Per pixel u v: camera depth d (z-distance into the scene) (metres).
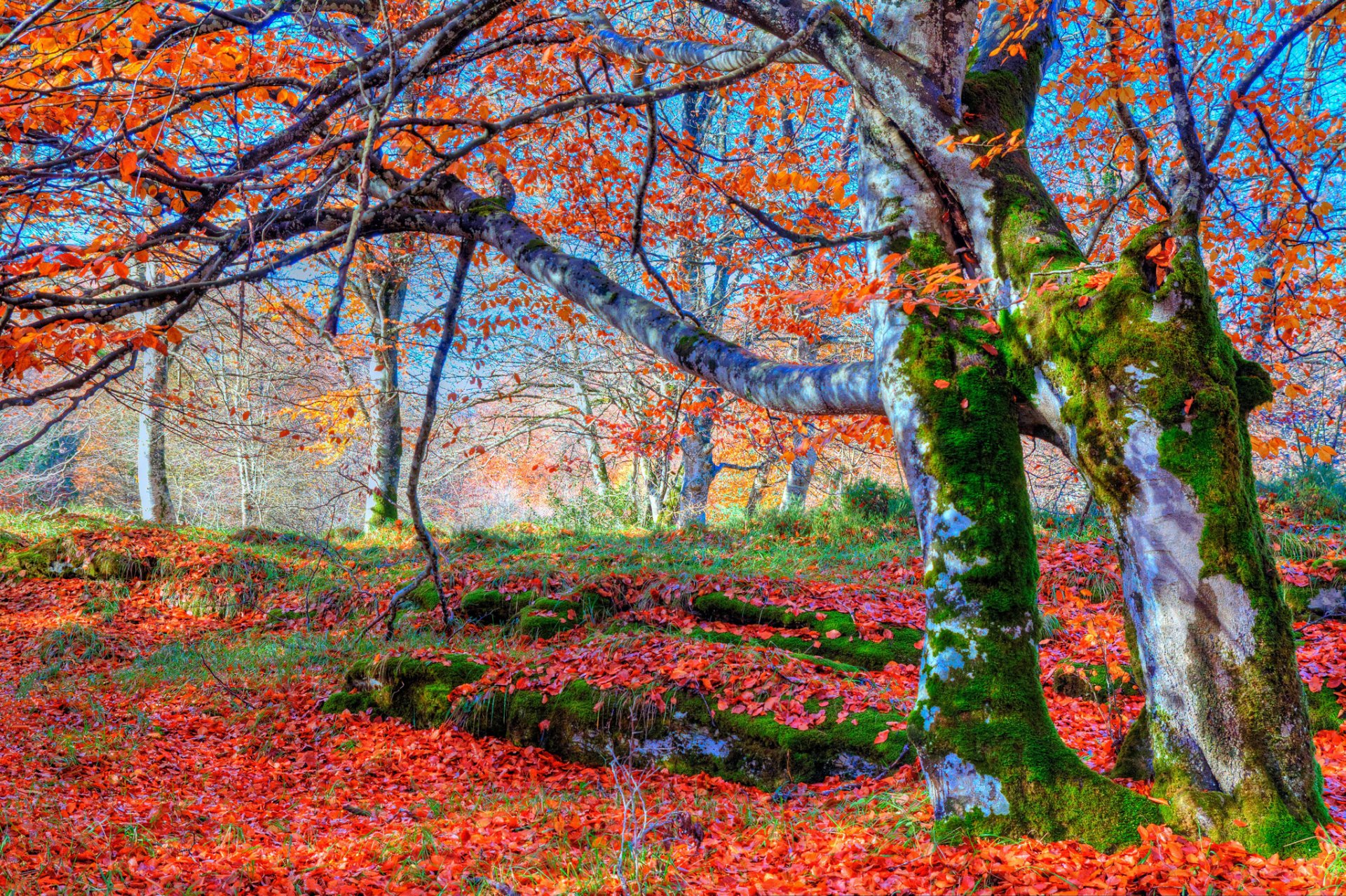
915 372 3.89
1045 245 3.75
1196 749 3.22
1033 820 3.38
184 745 6.25
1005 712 3.52
